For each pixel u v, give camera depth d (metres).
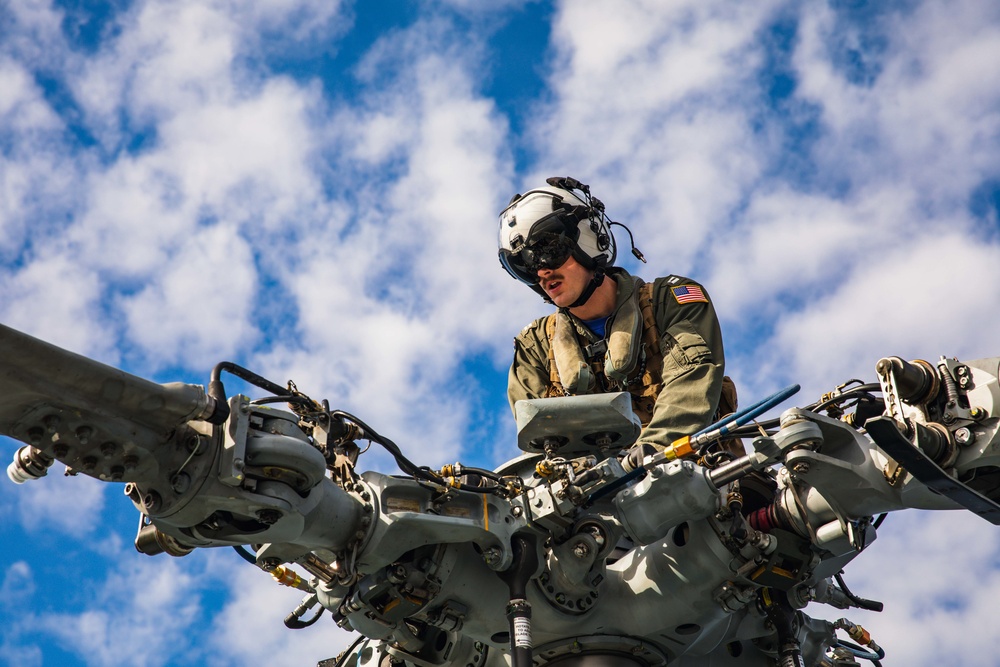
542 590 7.54
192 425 6.39
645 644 7.95
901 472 6.81
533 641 7.86
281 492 6.44
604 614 7.88
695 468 7.18
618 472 7.17
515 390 10.01
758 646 8.52
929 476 6.45
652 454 7.87
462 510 7.28
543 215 9.54
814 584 8.00
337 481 7.28
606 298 9.67
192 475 6.33
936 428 6.60
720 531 7.46
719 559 7.48
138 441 6.17
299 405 7.29
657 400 8.99
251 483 6.39
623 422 7.61
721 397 9.56
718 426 7.21
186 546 7.21
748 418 7.16
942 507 6.93
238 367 6.93
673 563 7.69
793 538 7.49
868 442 7.05
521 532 7.34
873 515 7.54
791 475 7.45
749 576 7.49
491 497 7.34
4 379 5.73
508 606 7.24
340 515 7.02
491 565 7.24
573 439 7.72
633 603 7.89
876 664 10.02
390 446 7.26
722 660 8.48
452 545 7.45
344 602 7.60
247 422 6.38
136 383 5.99
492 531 7.21
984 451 6.50
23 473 6.41
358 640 9.46
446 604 7.53
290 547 7.09
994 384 6.54
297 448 6.42
